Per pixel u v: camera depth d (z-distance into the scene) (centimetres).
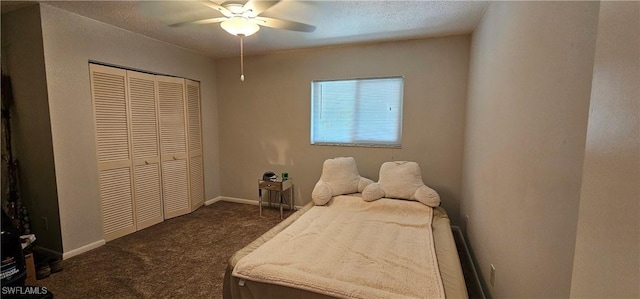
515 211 145
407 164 320
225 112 434
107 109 289
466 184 291
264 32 303
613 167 49
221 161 446
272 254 188
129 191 315
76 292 208
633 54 45
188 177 387
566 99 97
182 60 371
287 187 381
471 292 214
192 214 383
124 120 306
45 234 262
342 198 312
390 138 354
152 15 258
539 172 117
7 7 238
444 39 317
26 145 259
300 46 362
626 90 46
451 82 319
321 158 387
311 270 169
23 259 194
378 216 270
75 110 262
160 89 345
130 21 274
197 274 234
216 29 295
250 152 426
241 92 420
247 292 169
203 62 406
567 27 97
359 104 363
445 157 330
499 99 180
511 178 153
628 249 45
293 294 158
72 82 259
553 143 106
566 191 95
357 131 368
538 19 123
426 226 243
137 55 312
